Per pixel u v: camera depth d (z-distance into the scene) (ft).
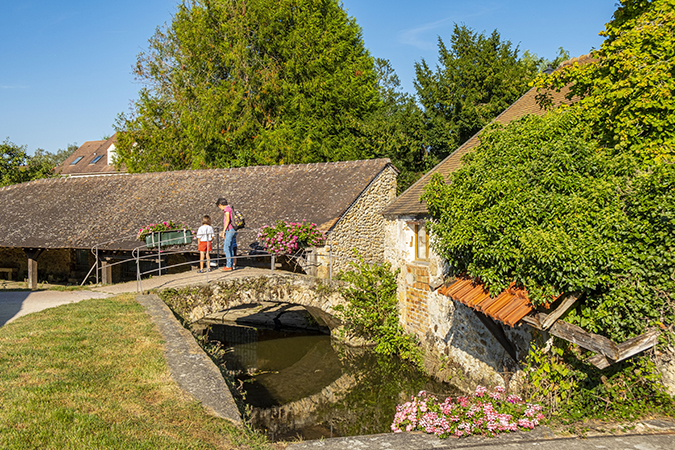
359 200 54.90
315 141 86.43
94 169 135.95
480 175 22.41
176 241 41.39
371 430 31.35
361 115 93.25
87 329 23.09
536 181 20.44
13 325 23.76
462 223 22.36
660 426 16.02
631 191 18.37
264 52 92.12
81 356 18.95
